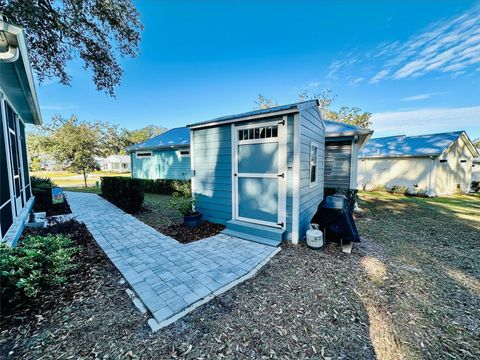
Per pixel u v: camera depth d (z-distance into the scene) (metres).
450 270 3.00
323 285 2.57
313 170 5.22
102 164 38.94
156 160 12.17
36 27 5.01
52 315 1.99
